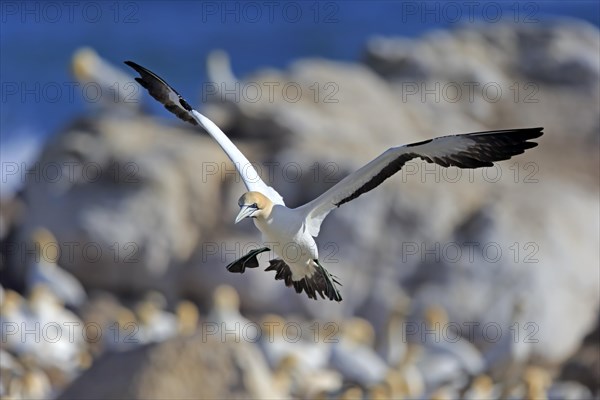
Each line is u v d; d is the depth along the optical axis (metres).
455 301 24.28
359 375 21.89
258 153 25.78
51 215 25.67
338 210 24.72
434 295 24.28
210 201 25.47
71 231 25.28
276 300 24.55
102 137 26.38
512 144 9.79
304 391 20.86
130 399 14.38
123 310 24.39
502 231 24.72
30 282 24.48
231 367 14.80
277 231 10.34
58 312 22.81
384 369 22.11
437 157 9.96
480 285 24.39
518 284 24.36
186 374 14.59
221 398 14.61
